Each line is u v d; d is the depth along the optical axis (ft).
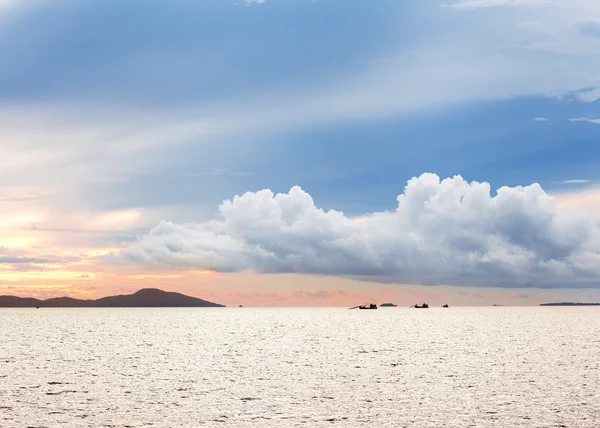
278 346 379.55
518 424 149.18
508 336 471.62
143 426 148.56
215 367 264.11
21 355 320.29
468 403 174.81
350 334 510.58
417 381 217.77
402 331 557.33
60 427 147.54
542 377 226.79
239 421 153.69
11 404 174.29
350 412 163.73
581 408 166.91
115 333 538.88
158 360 294.66
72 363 280.72
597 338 442.50
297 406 171.83
